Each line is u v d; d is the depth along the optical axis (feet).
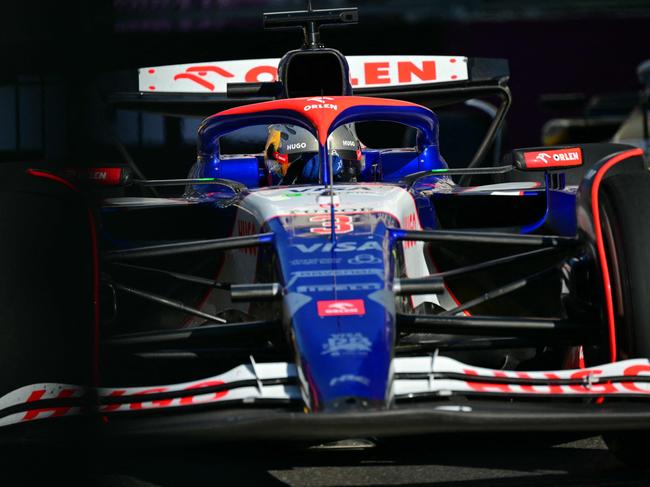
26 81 110.83
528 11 215.10
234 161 67.82
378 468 51.26
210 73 94.99
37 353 49.24
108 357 52.65
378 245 49.47
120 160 111.45
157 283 64.75
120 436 43.24
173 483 49.24
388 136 105.19
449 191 63.87
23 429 47.37
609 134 193.26
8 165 63.05
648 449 49.03
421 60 93.97
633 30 216.74
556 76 215.31
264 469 51.49
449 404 43.50
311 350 44.11
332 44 163.53
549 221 65.05
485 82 87.35
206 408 45.21
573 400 51.01
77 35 123.65
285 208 53.31
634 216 49.85
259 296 47.42
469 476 49.57
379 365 43.55
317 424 40.27
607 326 49.85
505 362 60.18
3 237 50.03
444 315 51.96
